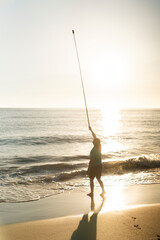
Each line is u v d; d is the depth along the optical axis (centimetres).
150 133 3641
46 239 379
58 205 596
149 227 414
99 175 678
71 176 992
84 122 6800
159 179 920
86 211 532
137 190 742
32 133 3472
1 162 1442
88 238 376
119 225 426
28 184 870
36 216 510
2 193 732
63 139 2741
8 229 427
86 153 1784
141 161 1254
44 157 1597
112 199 641
